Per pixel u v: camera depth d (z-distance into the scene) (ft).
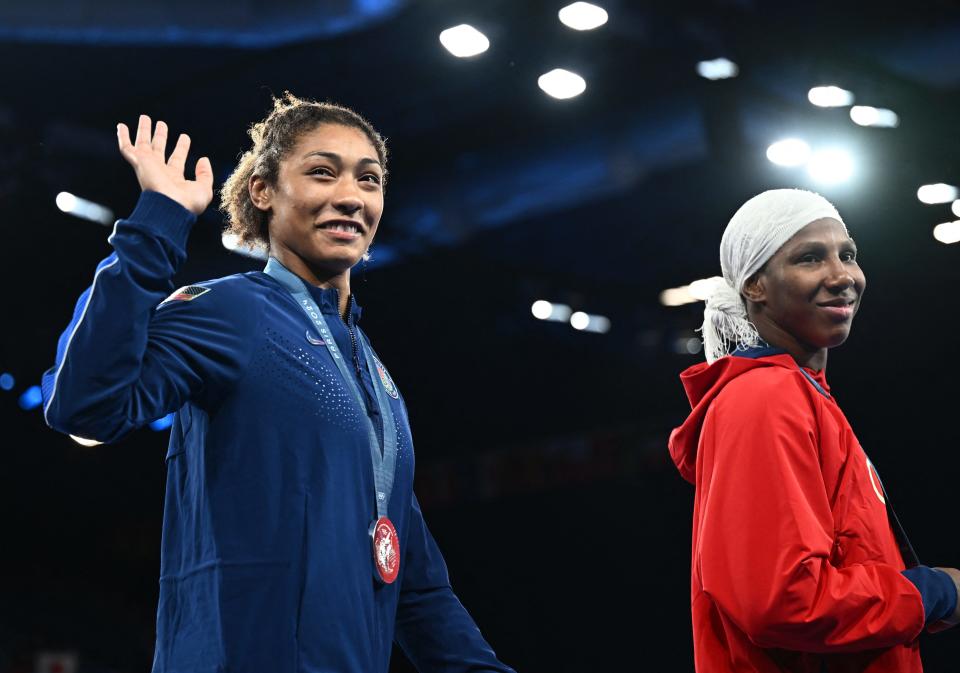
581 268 63.93
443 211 53.26
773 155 41.93
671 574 70.08
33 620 75.82
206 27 36.45
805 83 39.47
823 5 36.78
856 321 53.42
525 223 58.08
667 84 42.86
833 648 8.88
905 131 40.55
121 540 82.23
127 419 8.46
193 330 9.00
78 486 80.84
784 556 8.78
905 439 53.06
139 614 80.38
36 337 65.41
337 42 41.81
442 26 38.27
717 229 57.26
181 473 9.52
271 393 9.18
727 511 9.18
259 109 46.93
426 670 11.00
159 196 8.70
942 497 52.24
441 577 11.17
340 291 10.55
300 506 8.96
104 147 48.42
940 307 50.52
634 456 70.69
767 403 9.42
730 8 37.09
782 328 10.48
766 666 9.40
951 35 36.99
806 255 10.25
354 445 9.45
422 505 77.77
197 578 9.01
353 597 9.02
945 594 9.37
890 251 48.70
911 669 9.45
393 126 48.70
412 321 67.87
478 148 50.14
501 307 63.98
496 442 75.36
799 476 9.20
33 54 43.50
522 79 42.57
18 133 46.47
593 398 72.64
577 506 73.41
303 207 10.09
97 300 8.32
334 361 9.79
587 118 46.96
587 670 72.43
